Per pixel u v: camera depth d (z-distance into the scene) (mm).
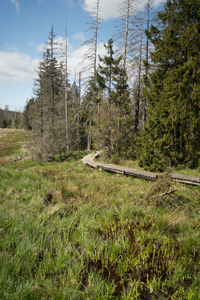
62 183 7734
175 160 10570
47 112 20078
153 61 11352
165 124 10492
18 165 15398
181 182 8094
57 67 20062
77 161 16438
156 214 4891
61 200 6016
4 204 5258
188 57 9938
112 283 2504
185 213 5078
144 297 2449
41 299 2158
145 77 12445
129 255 3215
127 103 14977
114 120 14938
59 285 2453
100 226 4188
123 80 14211
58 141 19578
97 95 17766
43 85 19562
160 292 2543
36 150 18312
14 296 2119
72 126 22109
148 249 3381
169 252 3396
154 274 2854
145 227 4293
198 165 9984
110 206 5527
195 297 2338
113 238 3740
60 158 19000
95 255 3172
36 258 2924
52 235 3646
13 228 3678
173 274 2824
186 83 9828
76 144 22938
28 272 2627
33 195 6293
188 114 9883
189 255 3277
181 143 10320
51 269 2752
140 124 17250
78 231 3717
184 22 10195
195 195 6441
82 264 2795
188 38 9695
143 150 11930
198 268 2986
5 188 6938
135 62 15797
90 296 2320
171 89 10484
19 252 2914
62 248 3213
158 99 11438
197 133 9734
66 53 19703
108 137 14883
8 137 45344
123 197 6402
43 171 11117
